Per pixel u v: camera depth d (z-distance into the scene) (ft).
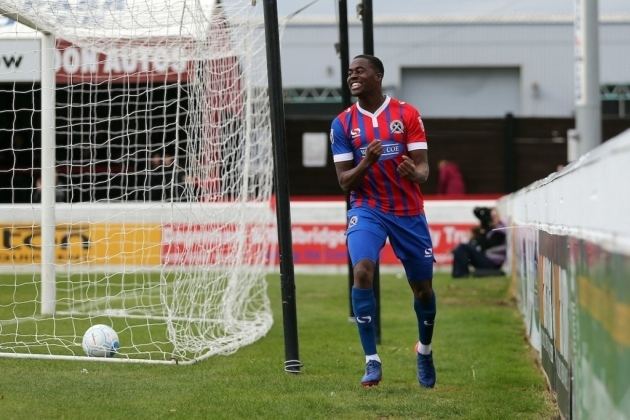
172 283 61.11
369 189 42.06
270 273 109.50
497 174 138.72
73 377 44.83
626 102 214.28
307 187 137.69
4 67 83.05
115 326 63.67
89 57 85.56
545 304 45.39
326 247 113.70
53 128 67.10
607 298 25.58
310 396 41.06
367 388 43.01
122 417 36.55
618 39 214.69
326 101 209.56
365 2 59.67
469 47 221.66
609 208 24.85
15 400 39.19
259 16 61.57
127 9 55.67
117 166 127.75
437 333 63.57
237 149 67.05
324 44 212.02
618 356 24.21
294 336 47.11
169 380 44.50
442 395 42.27
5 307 73.15
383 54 222.07
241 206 66.54
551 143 138.00
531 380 46.37
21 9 58.59
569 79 220.23
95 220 86.53
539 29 221.25
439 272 110.93
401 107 42.16
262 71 71.15
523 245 65.26
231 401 39.83
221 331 61.46
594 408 28.22
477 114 223.71
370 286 41.73
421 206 42.47
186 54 60.80
